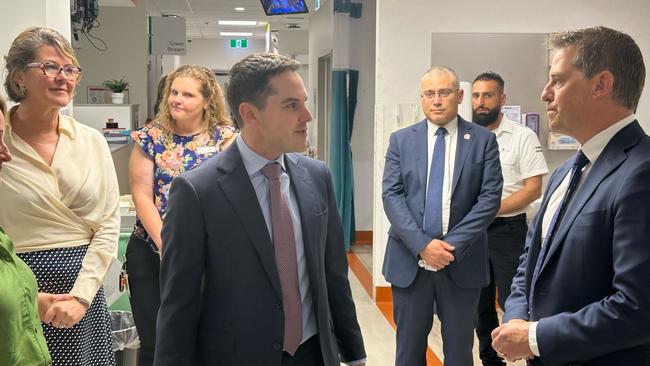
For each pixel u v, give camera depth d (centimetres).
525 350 158
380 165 514
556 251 160
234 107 165
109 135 559
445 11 502
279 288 161
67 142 214
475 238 295
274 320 160
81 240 214
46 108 205
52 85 202
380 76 504
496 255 377
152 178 258
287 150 163
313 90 830
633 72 156
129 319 300
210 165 165
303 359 168
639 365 149
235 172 164
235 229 160
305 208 170
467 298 302
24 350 158
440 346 427
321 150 782
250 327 159
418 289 305
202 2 1066
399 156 321
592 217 152
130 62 802
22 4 287
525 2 503
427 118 320
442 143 313
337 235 184
